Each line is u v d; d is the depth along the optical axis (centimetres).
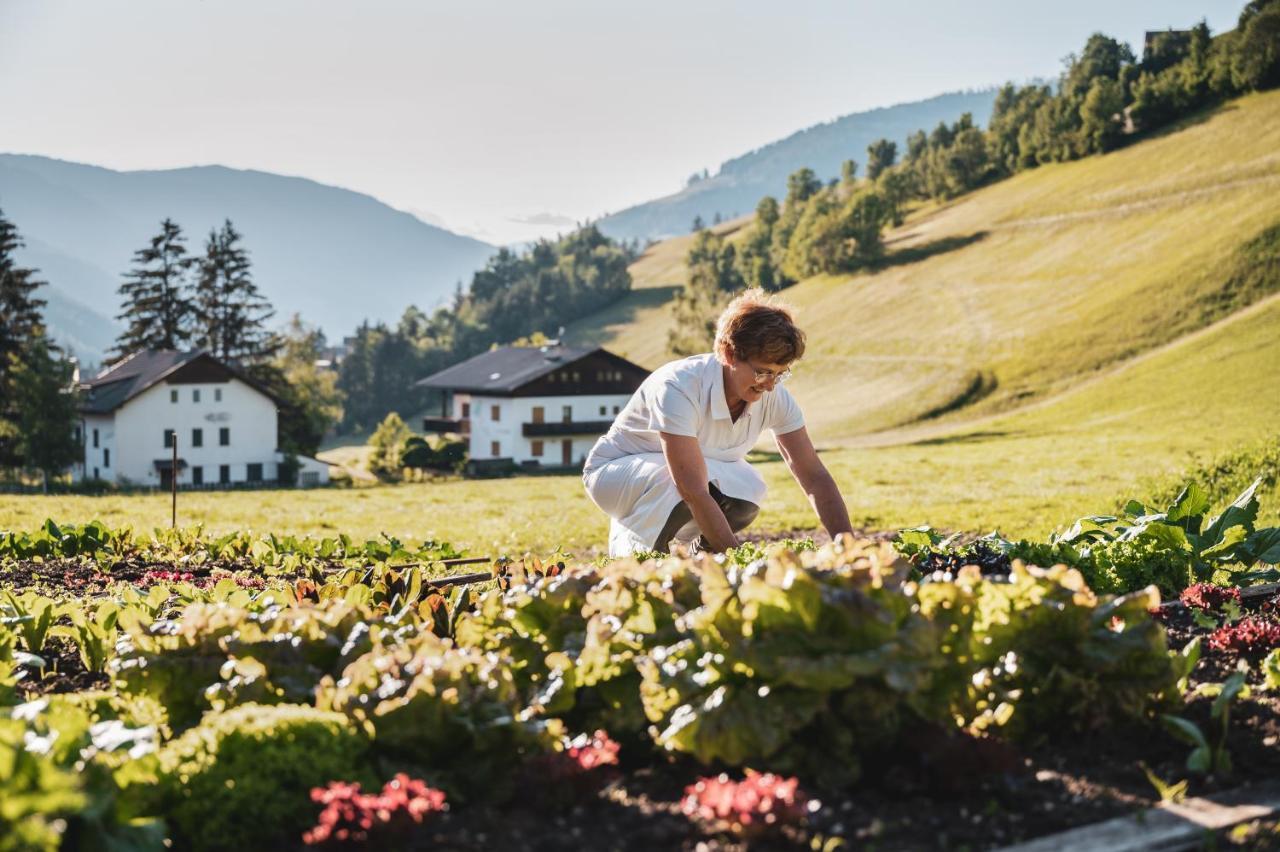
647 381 604
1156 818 311
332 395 11719
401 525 2266
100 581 895
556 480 4862
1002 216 13400
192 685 385
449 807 320
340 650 394
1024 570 380
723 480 611
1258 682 430
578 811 319
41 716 303
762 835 296
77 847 271
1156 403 5925
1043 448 4241
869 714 331
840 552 386
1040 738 365
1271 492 1805
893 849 296
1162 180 12069
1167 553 666
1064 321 9088
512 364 8731
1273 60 13662
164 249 8844
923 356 9600
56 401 6906
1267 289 8106
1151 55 17812
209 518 2377
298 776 314
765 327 552
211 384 7662
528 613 413
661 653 353
